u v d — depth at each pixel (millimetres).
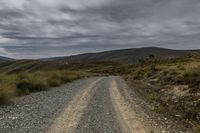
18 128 8430
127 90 22031
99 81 34000
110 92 20109
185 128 9000
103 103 14344
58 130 8359
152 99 16078
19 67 163875
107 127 8914
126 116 10914
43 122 9414
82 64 196125
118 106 13430
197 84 17328
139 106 13570
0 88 14289
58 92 19609
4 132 7902
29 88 19828
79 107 12867
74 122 9547
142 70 43500
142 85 26266
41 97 16422
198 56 71938
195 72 20156
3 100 13203
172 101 14641
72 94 18328
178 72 24500
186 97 14812
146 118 10570
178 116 10898
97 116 10742
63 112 11461
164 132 8453
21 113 10992
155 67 38375
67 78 32969
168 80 23375
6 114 10711
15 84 18984
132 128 8891
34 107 12586
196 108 11859
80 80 36312
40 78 23922
